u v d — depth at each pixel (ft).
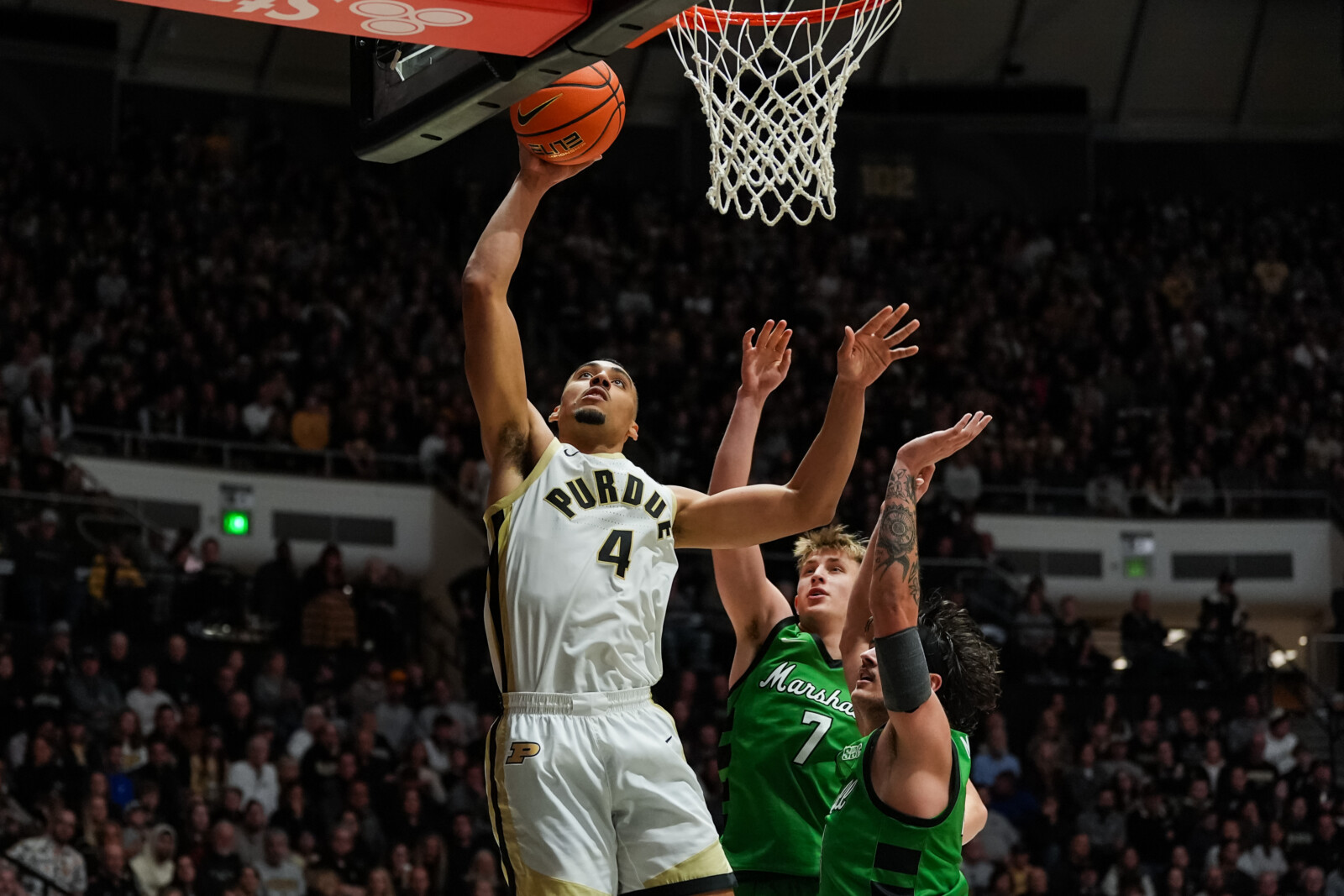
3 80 62.59
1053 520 55.88
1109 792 40.04
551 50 10.13
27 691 36.17
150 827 32.04
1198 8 73.51
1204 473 57.47
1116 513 56.39
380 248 61.05
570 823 9.47
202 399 49.11
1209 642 47.55
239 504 48.91
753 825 12.41
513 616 9.84
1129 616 48.44
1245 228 70.69
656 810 9.67
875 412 55.83
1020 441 56.75
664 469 51.67
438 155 69.05
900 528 10.44
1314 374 61.72
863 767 10.47
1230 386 61.82
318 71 69.05
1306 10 73.97
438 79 11.09
